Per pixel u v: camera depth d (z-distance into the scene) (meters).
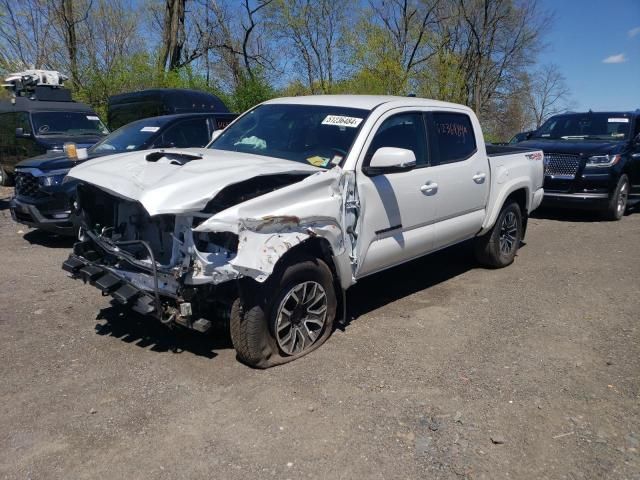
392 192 4.84
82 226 4.67
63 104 12.27
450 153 5.68
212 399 3.70
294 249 4.13
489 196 6.30
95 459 3.10
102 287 4.14
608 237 8.91
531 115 45.31
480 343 4.70
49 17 22.14
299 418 3.51
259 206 3.76
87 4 23.62
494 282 6.39
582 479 3.03
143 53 20.44
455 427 3.47
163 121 8.28
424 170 5.23
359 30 24.11
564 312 5.46
